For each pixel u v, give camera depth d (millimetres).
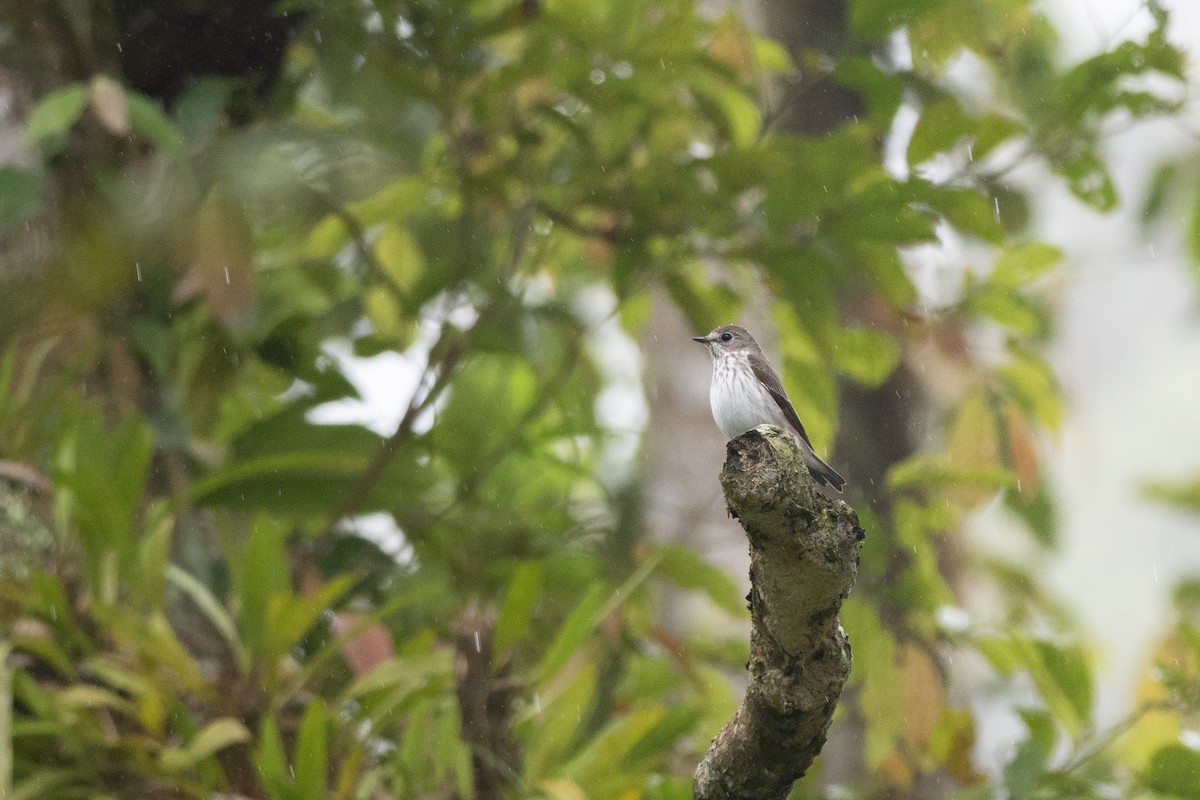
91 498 7598
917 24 10781
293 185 9219
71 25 9125
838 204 9594
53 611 7742
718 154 9797
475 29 9562
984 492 10609
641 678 9867
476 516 10539
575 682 8102
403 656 8242
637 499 11266
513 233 10508
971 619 10570
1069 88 9500
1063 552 11492
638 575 8375
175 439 9266
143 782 7645
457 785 8039
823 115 12586
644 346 15367
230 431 10781
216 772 7633
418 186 10023
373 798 8141
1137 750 9359
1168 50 9312
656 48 9477
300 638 8273
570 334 11648
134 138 9453
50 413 8836
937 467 10516
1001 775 9047
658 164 10242
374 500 9867
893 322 12031
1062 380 12242
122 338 9461
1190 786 8523
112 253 8742
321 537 9531
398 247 11531
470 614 9391
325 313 11578
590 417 12102
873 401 13211
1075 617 11672
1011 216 12000
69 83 9133
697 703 8820
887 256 9969
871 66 9516
